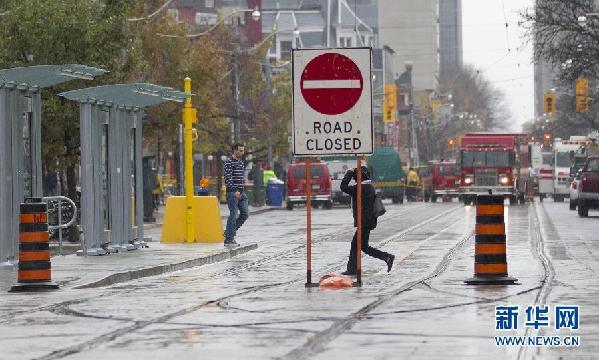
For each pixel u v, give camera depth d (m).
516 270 54.81
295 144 45.44
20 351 30.75
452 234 88.81
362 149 45.34
